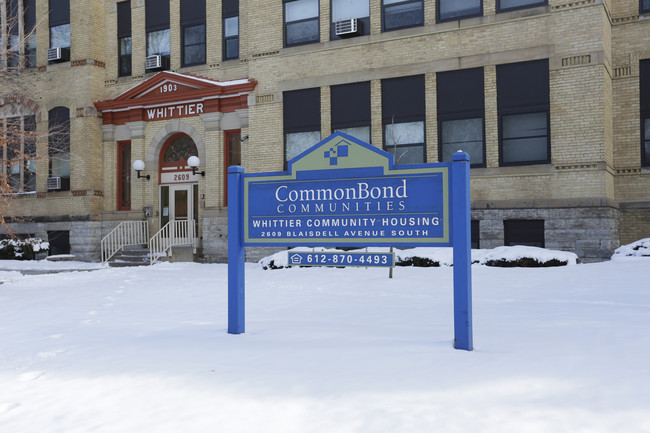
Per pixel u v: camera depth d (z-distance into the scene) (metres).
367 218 6.27
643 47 16.69
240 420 3.70
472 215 16.70
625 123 16.86
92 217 22.61
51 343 6.70
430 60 17.44
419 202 6.02
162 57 22.55
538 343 5.58
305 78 19.17
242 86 20.09
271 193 6.79
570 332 6.07
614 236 16.03
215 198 20.84
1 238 23.89
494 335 6.16
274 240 6.73
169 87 21.77
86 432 3.68
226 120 20.94
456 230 5.71
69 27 23.47
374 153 6.27
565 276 11.54
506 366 4.70
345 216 6.39
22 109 23.83
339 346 5.71
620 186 16.91
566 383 4.12
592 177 15.37
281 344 5.95
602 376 4.27
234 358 5.40
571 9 15.72
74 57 23.06
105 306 9.78
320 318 7.81
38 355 5.98
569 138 15.66
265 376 4.69
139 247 21.92
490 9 16.77
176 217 22.16
